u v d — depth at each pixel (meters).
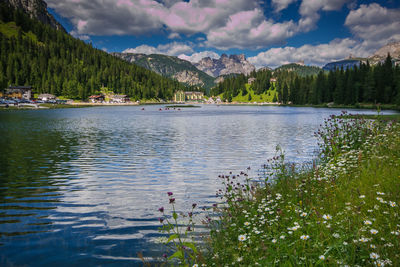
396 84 117.69
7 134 33.91
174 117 77.12
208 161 17.97
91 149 22.97
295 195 7.69
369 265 3.48
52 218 8.51
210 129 41.78
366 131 13.68
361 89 133.12
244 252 4.62
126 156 19.89
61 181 13.14
